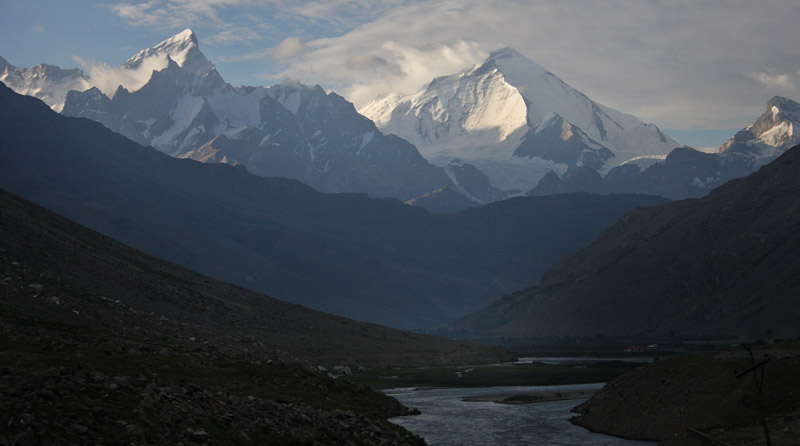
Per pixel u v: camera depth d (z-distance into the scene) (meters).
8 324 56.84
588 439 62.53
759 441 47.47
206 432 35.00
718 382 60.66
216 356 67.69
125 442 30.58
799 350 64.94
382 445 45.94
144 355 57.44
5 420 28.20
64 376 35.00
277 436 39.25
